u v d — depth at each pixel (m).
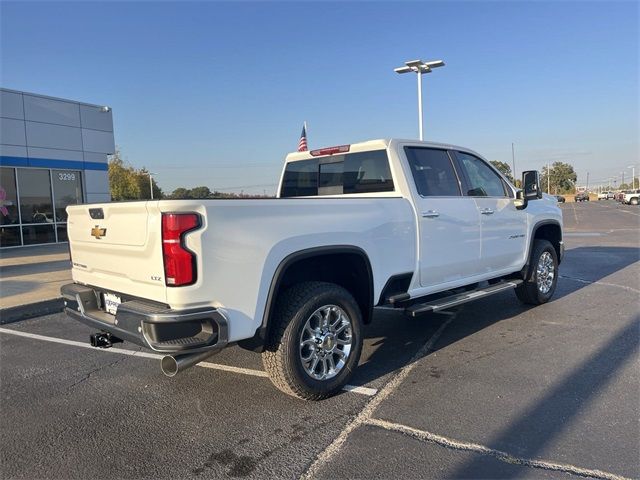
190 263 3.18
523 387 4.10
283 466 3.05
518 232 6.39
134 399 4.16
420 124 24.27
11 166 17.06
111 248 3.74
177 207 3.16
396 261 4.60
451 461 3.03
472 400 3.88
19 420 3.82
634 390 3.96
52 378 4.74
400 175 4.89
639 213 36.78
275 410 3.84
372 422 3.58
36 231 17.97
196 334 3.30
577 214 36.72
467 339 5.53
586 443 3.18
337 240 4.01
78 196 19.53
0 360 5.34
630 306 6.85
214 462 3.13
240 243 3.39
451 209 5.24
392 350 5.21
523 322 6.16
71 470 3.09
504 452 3.11
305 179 5.98
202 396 4.17
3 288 9.22
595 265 10.95
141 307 3.38
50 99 18.22
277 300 3.80
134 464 3.14
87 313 4.12
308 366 3.88
